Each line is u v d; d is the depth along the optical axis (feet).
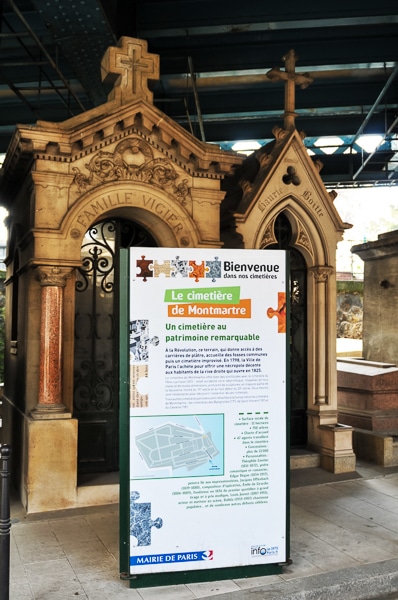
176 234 23.95
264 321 16.14
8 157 24.26
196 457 15.53
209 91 42.68
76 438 21.68
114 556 17.17
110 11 26.43
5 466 13.74
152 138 23.66
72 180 22.49
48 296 21.94
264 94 43.04
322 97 42.80
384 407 30.81
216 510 15.60
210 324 15.78
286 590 14.97
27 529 19.42
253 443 15.90
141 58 23.77
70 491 21.56
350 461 26.86
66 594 14.71
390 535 18.94
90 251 24.98
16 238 26.96
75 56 29.27
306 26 32.60
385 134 43.42
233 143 51.72
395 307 34.94
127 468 15.19
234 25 32.35
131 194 23.32
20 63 31.48
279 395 16.14
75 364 24.47
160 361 15.47
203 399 15.65
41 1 23.90
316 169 28.17
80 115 22.75
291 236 28.71
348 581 15.49
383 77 41.14
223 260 15.93
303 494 23.53
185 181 24.27
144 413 15.33
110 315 25.12
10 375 28.76
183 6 32.24
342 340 58.13
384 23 33.12
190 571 15.38
